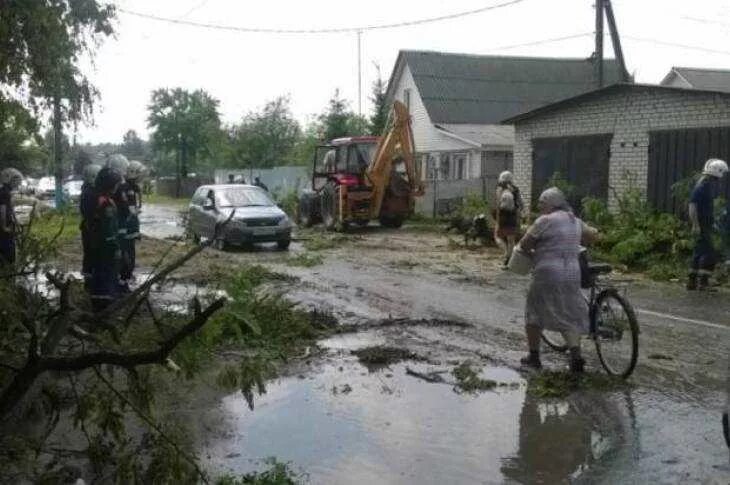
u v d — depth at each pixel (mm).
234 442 5570
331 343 8508
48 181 35750
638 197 16875
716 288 12531
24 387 3842
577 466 5117
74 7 7750
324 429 5852
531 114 21078
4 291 4312
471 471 5055
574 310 7148
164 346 3789
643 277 13797
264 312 8641
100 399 4324
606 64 39375
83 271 8227
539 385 6871
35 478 4316
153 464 4129
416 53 37812
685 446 5434
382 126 39469
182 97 57719
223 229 4203
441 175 33688
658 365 7520
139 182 10922
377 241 20516
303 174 37688
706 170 12250
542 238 7199
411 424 5961
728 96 16141
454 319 9773
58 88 7867
